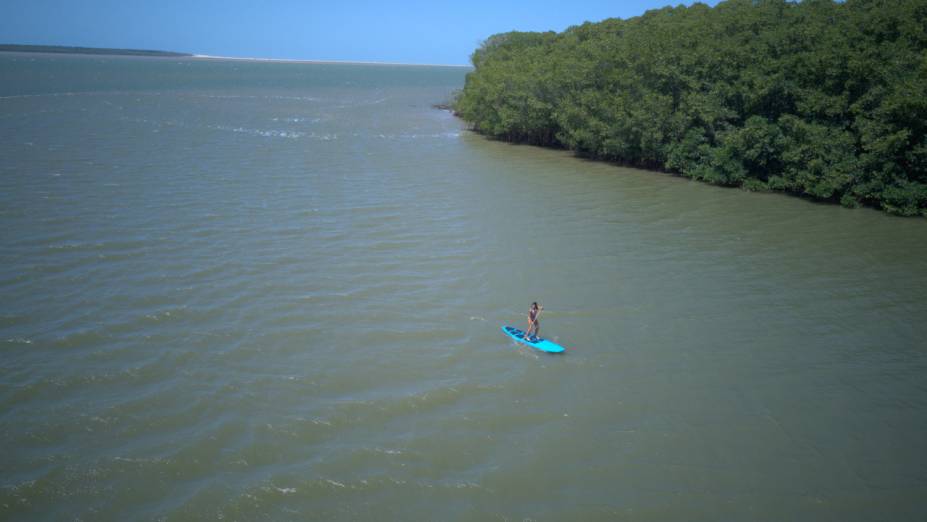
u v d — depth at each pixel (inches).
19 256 1063.6
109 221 1270.9
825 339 894.4
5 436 628.4
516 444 655.1
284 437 649.6
